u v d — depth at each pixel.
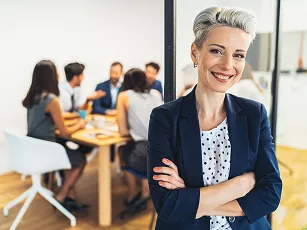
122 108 2.63
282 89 4.41
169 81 1.17
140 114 2.61
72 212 2.85
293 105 4.34
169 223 0.96
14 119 3.74
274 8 1.67
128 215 2.80
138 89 2.64
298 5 4.13
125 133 2.68
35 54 3.83
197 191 0.93
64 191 2.88
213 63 0.90
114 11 4.65
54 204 2.71
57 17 3.99
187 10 1.20
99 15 4.46
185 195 0.92
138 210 2.84
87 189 3.35
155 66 3.44
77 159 2.82
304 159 3.94
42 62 2.61
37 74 2.61
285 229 2.28
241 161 0.97
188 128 0.96
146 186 2.89
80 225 2.63
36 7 3.77
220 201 0.94
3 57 3.55
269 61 1.86
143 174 2.59
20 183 3.48
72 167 2.85
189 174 0.96
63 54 4.12
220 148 0.97
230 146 0.97
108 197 2.61
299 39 4.20
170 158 0.96
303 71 4.22
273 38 1.70
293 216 2.50
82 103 3.99
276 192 0.97
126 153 2.66
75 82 3.29
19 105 3.76
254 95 1.92
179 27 1.19
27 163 2.46
